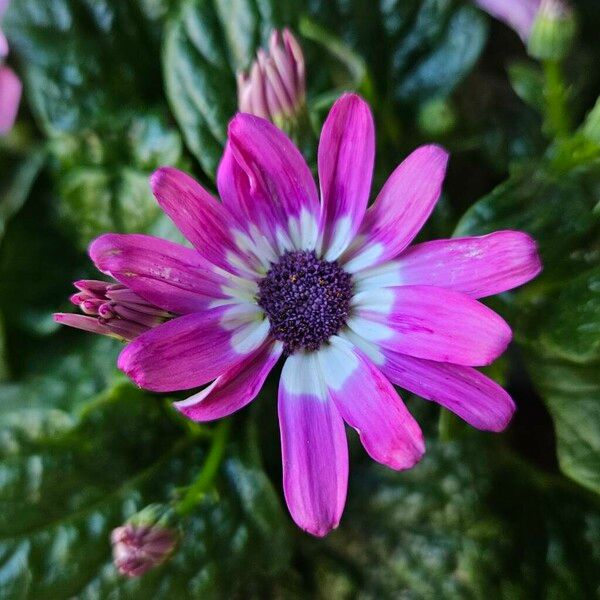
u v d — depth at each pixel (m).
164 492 0.11
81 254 0.13
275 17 0.12
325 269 0.09
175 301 0.09
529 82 0.11
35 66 0.13
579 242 0.11
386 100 0.13
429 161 0.08
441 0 0.12
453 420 0.10
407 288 0.09
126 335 0.09
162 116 0.13
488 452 0.11
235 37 0.12
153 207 0.12
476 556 0.11
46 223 0.13
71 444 0.11
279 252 0.09
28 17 0.13
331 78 0.12
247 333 0.09
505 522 0.11
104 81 0.13
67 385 0.13
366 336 0.09
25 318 0.13
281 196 0.09
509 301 0.11
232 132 0.08
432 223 0.12
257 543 0.11
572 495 0.12
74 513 0.11
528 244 0.08
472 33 0.13
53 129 0.13
